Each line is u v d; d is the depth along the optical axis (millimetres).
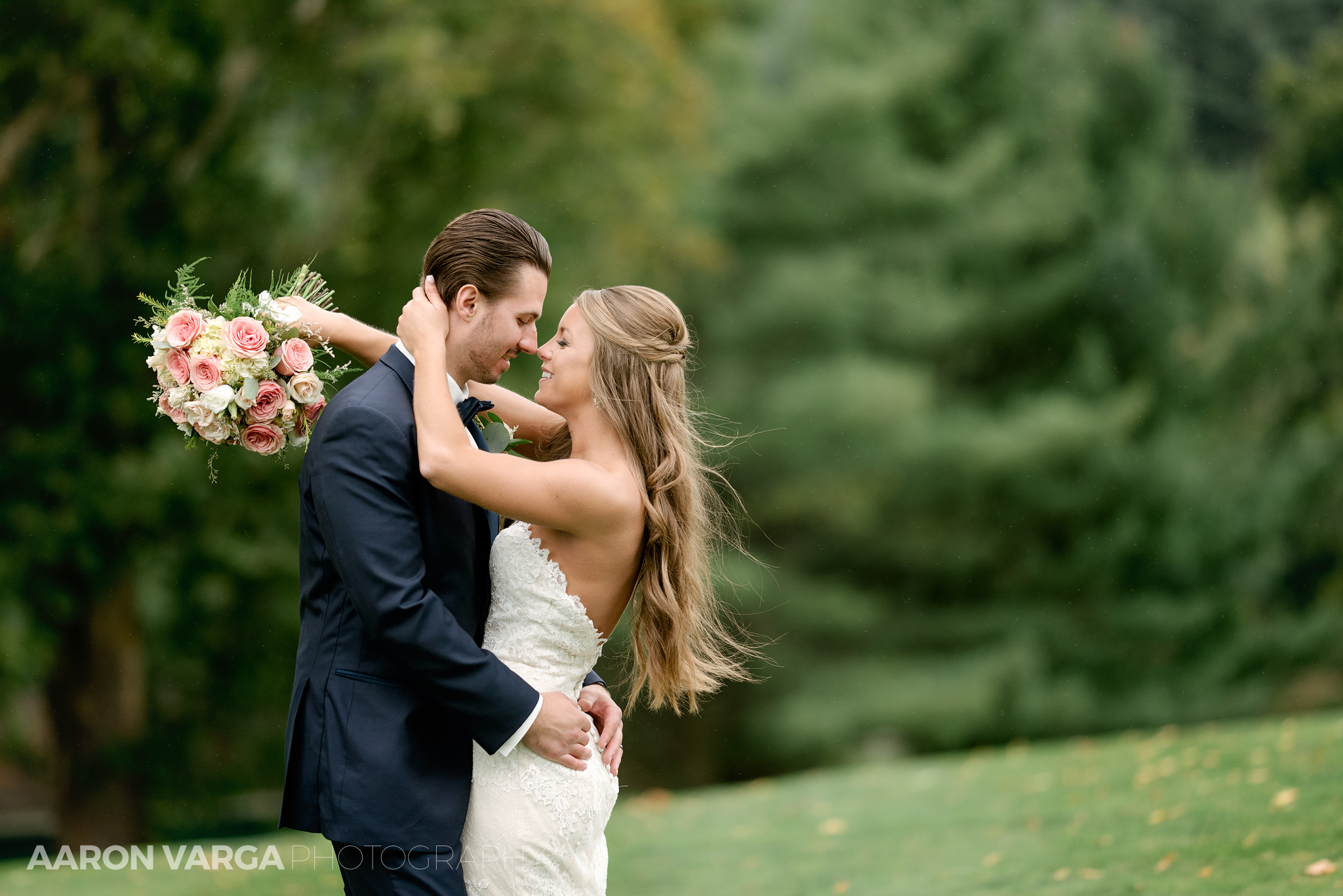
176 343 3830
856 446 22297
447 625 3533
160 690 16156
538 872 3756
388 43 14492
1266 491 22875
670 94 17641
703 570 4438
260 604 15383
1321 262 24156
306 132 16234
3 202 14180
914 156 24156
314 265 15203
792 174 23734
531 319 3893
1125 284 23281
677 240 19172
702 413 4605
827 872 7496
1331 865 5730
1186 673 22531
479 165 15922
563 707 3785
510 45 15555
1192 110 28375
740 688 23391
